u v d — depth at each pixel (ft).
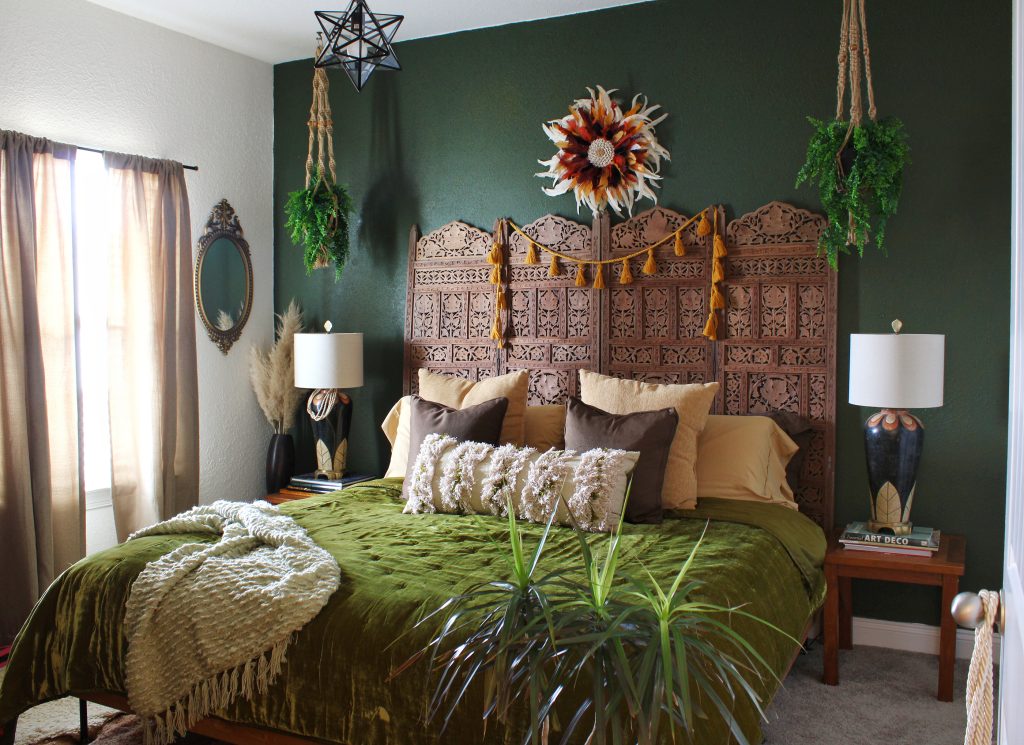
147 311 13.79
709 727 6.46
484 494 10.75
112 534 13.78
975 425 11.73
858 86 11.09
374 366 15.97
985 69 11.54
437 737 6.91
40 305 12.18
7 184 11.64
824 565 11.10
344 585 8.09
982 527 11.74
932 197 11.85
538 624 5.71
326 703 7.45
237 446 16.03
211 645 7.80
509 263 14.56
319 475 15.46
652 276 13.52
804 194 12.64
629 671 5.13
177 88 14.62
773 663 8.20
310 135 15.30
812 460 12.60
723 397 13.12
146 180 13.83
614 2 13.52
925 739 9.44
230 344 15.79
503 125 14.67
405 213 15.56
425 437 12.02
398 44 15.47
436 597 7.68
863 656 11.96
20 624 11.82
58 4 12.64
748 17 12.85
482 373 14.83
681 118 13.33
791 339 12.66
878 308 12.21
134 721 9.87
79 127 13.00
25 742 9.32
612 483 10.27
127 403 13.56
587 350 14.01
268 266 16.63
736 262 12.99
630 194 13.64
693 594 7.61
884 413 11.26
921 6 11.80
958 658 11.83
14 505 11.73
